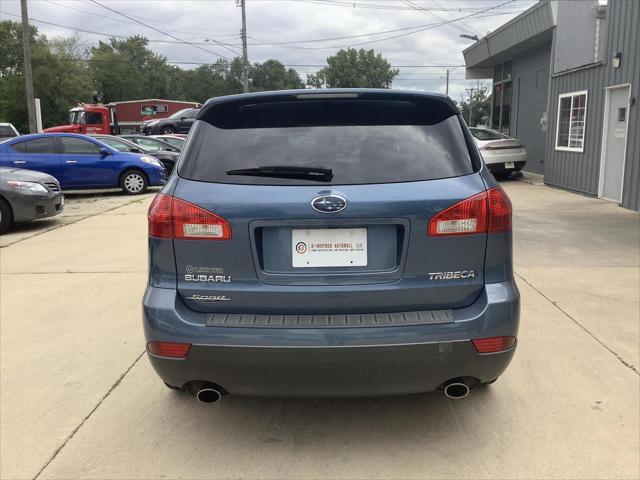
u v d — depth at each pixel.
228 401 3.45
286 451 2.92
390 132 2.80
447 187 2.64
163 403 3.42
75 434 3.09
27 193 8.91
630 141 10.21
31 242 8.19
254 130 2.83
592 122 12.03
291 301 2.61
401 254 2.60
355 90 2.85
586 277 5.93
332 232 2.61
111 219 10.20
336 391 2.64
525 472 2.71
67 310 5.09
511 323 2.66
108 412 3.32
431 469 2.75
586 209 10.45
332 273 2.61
